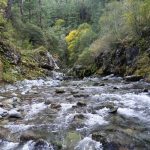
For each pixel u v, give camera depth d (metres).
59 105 10.19
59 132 7.10
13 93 14.09
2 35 24.86
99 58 32.31
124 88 14.98
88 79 25.20
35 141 6.41
